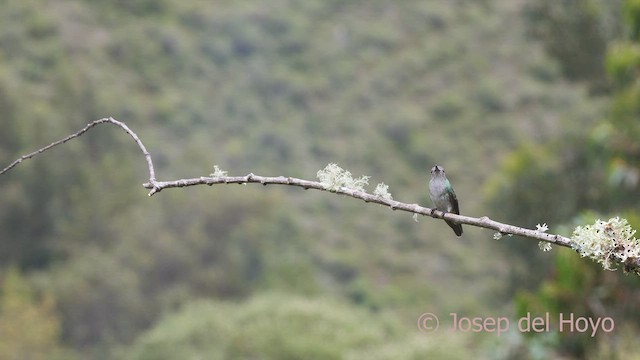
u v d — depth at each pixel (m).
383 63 83.62
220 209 58.00
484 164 70.50
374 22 88.62
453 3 89.19
